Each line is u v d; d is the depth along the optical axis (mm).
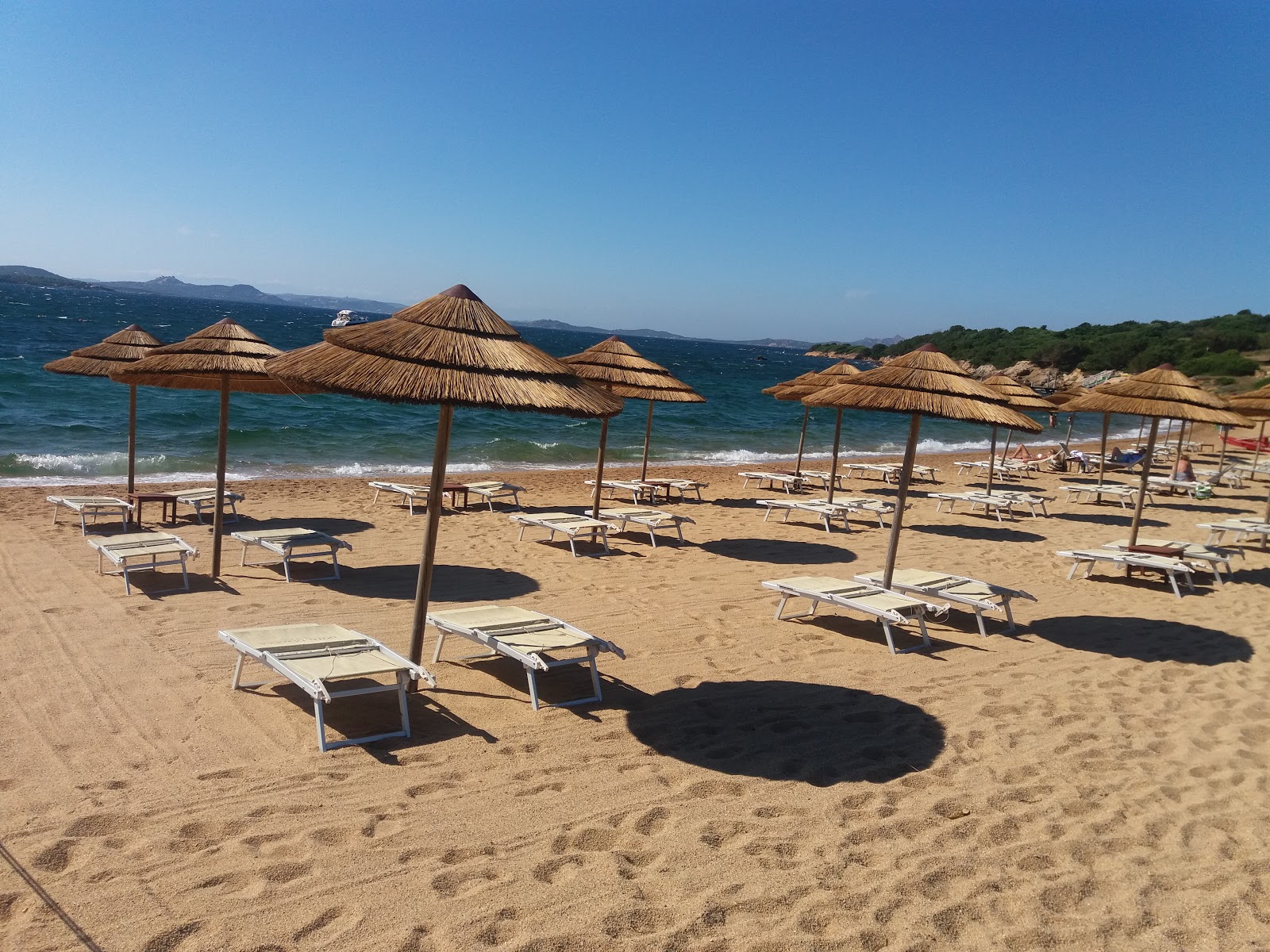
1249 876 3508
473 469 17484
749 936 2934
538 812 3684
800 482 15742
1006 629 7117
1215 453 26062
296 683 4250
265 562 7969
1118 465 22047
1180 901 3311
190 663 5230
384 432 21875
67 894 2916
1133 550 9469
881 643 6539
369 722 4551
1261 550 11562
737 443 26094
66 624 5824
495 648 4977
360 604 6789
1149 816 3982
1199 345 64688
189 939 2727
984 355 91438
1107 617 7703
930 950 2930
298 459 17047
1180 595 8711
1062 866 3518
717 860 3393
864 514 12906
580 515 10586
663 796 3914
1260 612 8125
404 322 4562
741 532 11023
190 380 7934
